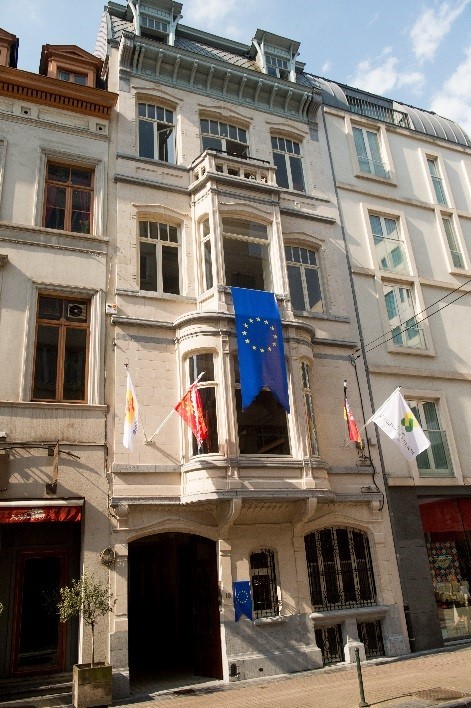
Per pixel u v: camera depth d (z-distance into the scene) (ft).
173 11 59.36
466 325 58.54
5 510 33.65
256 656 36.83
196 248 47.60
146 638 54.95
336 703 28.86
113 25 56.29
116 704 31.60
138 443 39.24
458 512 49.52
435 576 46.37
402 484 47.16
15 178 43.91
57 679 33.32
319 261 53.93
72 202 46.03
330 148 60.39
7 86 46.52
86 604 31.32
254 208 48.78
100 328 41.52
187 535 44.21
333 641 40.73
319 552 42.68
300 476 40.37
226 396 40.19
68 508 35.12
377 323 53.52
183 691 34.04
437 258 60.85
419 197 63.41
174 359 42.86
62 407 38.17
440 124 71.77
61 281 41.91
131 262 44.83
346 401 45.50
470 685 30.96
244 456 39.45
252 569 39.86
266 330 42.88
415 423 41.39
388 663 39.19
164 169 49.78
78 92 48.21
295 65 64.69
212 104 55.42
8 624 33.81
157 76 53.67
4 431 36.06
